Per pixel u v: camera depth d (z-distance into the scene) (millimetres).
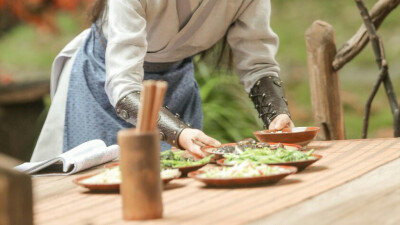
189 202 1636
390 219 1368
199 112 3342
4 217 1198
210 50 3076
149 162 1448
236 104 4531
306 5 12680
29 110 5445
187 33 2828
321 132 3441
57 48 11898
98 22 3080
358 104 9258
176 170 1954
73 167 2324
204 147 2277
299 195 1630
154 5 2676
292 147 2326
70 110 3094
